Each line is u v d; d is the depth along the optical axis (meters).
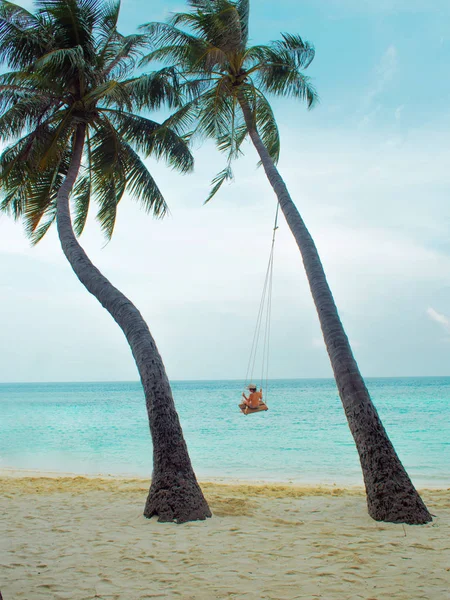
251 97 12.02
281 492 10.17
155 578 4.95
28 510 8.33
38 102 11.46
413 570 5.06
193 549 5.91
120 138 13.11
